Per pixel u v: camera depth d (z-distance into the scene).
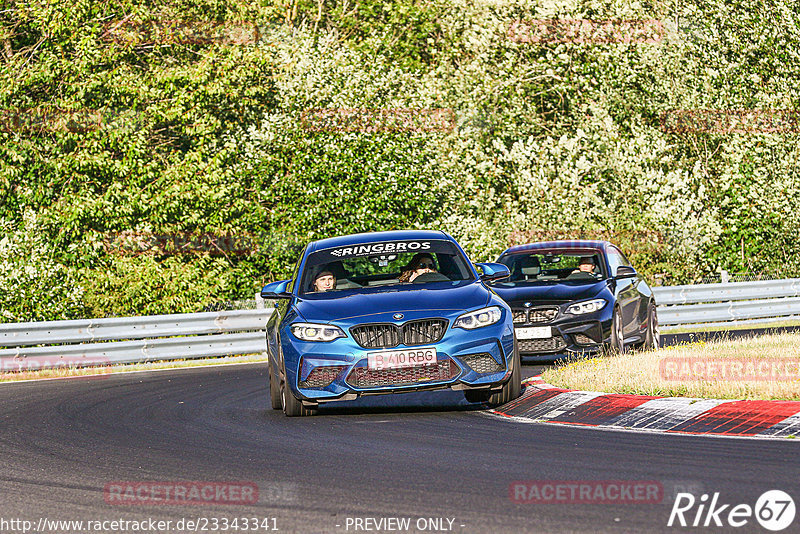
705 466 24.89
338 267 40.50
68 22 99.50
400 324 35.34
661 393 34.78
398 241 41.62
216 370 61.47
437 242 41.59
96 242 93.00
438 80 118.38
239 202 97.25
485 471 25.67
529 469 25.66
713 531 19.31
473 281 39.03
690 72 113.19
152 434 35.12
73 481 27.11
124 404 44.78
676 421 31.17
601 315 49.94
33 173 97.00
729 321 83.00
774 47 115.19
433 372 35.22
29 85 97.50
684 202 101.06
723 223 108.00
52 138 98.75
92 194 95.38
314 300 37.84
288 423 35.97
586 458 26.75
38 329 65.88
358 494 23.75
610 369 39.78
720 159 114.31
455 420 34.56
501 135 117.19
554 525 20.19
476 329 35.72
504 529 20.08
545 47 118.50
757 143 111.88
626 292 53.81
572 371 40.69
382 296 37.03
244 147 101.00
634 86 112.69
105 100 99.19
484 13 125.25
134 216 95.12
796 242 107.44
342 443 31.00
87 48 97.69
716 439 28.42
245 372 58.53
